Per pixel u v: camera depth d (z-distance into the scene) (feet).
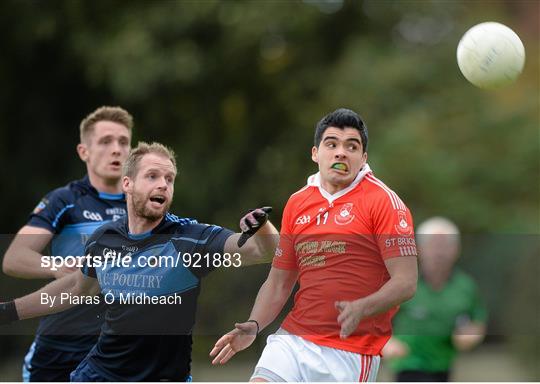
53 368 73.41
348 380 61.36
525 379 120.57
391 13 215.10
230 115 212.43
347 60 203.00
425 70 201.67
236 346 62.75
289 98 211.82
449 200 180.86
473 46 66.33
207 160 206.59
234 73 202.18
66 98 199.93
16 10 180.45
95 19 182.80
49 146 199.11
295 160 208.85
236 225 201.67
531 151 186.50
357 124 61.77
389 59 201.87
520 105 194.08
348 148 61.11
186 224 63.16
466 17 215.51
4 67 190.90
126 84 175.52
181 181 199.00
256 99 212.02
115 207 75.92
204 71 189.88
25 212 196.44
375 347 62.28
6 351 131.64
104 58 176.14
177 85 185.98
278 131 216.33
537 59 203.10
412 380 93.86
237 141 213.25
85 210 75.15
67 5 180.45
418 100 198.29
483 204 181.06
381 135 189.16
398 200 60.85
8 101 194.39
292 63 211.00
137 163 61.98
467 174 185.88
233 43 190.60
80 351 72.69
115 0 183.42
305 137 208.54
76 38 180.14
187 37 184.24
